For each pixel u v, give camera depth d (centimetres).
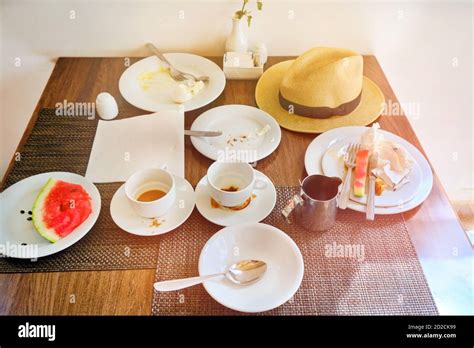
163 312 62
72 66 113
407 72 129
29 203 77
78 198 76
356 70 93
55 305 63
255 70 107
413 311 63
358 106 99
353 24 117
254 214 75
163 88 102
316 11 113
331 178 71
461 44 123
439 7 115
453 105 137
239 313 62
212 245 68
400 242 72
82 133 93
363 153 79
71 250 70
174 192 73
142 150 87
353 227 74
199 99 99
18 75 123
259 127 94
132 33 116
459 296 64
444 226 74
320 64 96
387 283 66
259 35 118
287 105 97
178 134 90
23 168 85
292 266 65
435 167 152
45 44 118
